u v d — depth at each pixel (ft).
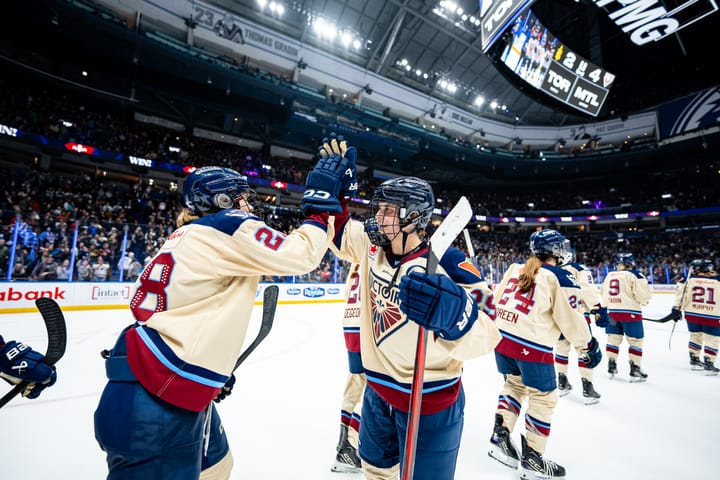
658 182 95.55
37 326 20.58
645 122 83.92
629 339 14.46
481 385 13.28
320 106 68.69
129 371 3.37
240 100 66.18
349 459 7.29
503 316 8.16
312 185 4.40
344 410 7.65
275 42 61.98
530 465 7.38
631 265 14.70
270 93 63.93
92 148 51.83
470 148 86.89
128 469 3.35
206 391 3.53
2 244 23.79
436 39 72.64
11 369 3.69
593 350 8.66
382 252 4.50
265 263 3.68
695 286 16.05
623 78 82.58
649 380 14.46
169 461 3.34
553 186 109.19
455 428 4.21
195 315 3.55
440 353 4.03
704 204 83.35
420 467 4.09
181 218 4.50
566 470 7.86
